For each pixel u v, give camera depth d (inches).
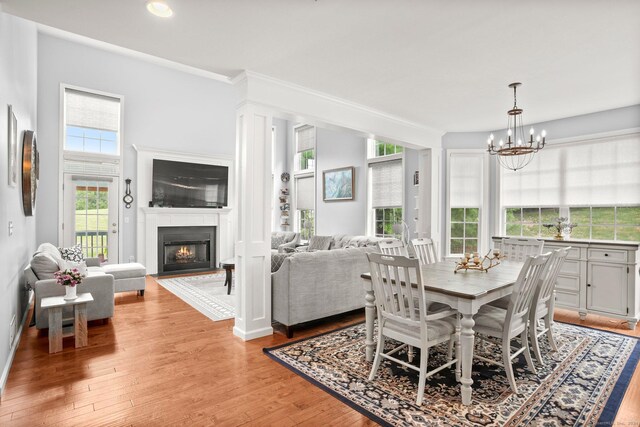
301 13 91.4
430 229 211.6
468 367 87.2
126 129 263.1
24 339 132.7
